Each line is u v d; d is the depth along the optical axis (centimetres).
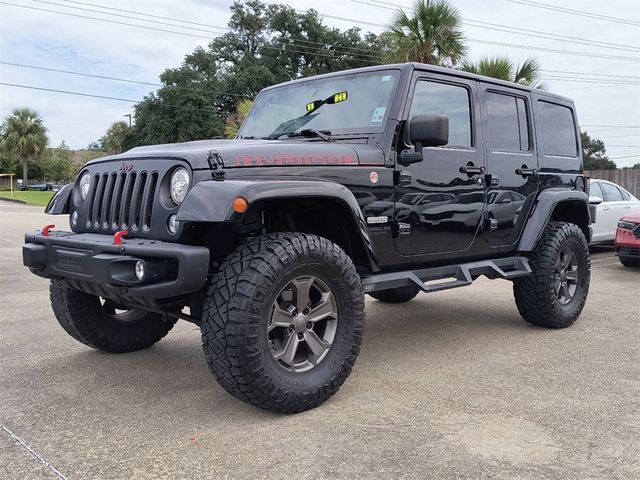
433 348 454
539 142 517
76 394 349
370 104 397
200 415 315
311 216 368
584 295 536
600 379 376
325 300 327
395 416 313
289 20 4156
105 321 418
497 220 464
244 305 289
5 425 303
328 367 324
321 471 252
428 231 407
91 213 351
